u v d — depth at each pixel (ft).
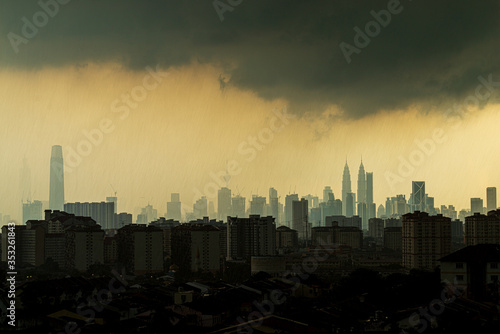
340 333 615.57
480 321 615.57
